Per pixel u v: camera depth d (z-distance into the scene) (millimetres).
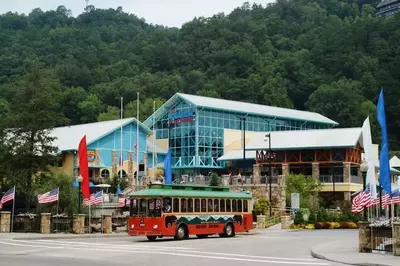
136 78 145875
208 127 96438
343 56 155750
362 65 148625
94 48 184875
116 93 139250
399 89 136250
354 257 25906
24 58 171125
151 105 124188
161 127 101250
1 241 38438
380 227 28109
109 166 82562
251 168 92062
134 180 77250
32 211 56812
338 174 78625
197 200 41969
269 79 146625
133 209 39969
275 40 186375
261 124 102688
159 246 33719
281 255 28109
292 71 157375
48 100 59875
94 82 154000
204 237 43875
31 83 60531
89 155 80188
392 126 134000
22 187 56594
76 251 30047
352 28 166000
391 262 23609
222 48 165375
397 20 161625
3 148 58250
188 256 27141
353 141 76188
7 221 48969
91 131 83000
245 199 46250
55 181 54781
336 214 64812
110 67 159750
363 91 139875
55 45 183750
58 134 84188
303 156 80188
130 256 27125
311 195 70938
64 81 152250
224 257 26719
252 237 43562
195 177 78312
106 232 49250
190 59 165250
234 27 183750
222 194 44125
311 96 136125
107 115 121750
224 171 96062
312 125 111062
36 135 59688
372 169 31938
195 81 147000
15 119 58344
